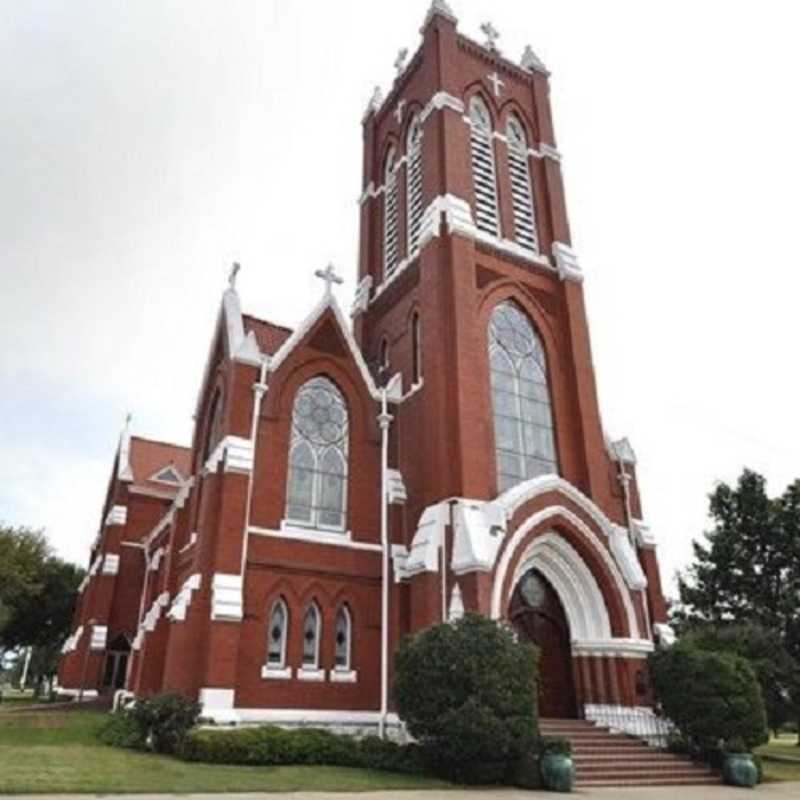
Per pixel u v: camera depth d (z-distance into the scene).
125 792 13.13
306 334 28.03
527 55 39.91
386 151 39.53
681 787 19.83
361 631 24.53
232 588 22.28
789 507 39.72
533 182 36.00
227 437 24.55
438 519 24.39
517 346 30.64
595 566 25.47
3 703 47.03
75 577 60.31
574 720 23.88
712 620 39.44
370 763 18.94
